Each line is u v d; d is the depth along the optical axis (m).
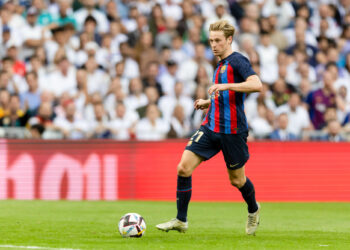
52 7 53.97
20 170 38.81
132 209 30.81
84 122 46.31
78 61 50.75
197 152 17.92
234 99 17.70
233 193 40.28
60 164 39.31
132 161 40.16
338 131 44.47
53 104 46.50
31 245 15.45
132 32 54.19
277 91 50.72
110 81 50.12
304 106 49.66
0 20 52.28
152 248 14.87
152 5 56.94
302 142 41.31
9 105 44.53
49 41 51.38
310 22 59.84
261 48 55.50
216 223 23.97
